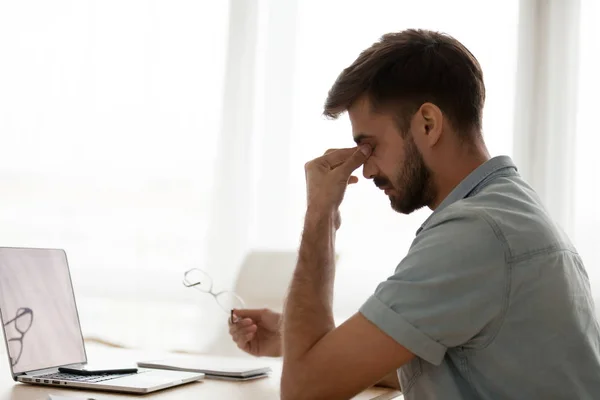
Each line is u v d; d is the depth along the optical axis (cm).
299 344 127
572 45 305
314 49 346
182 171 361
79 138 374
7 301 149
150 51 368
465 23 321
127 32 371
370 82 134
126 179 366
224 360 184
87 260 366
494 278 118
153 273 357
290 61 349
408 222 321
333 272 139
